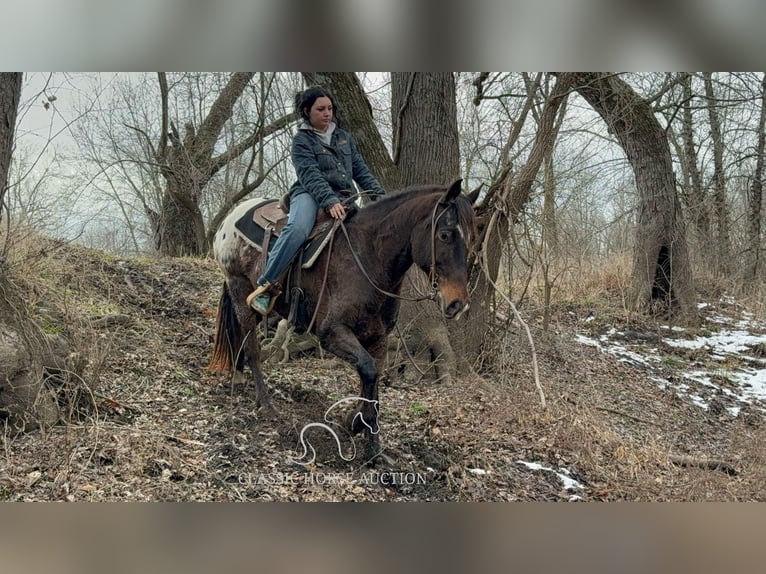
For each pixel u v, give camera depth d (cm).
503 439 554
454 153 748
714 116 1359
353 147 513
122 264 816
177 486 404
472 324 729
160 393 543
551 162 762
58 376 483
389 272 454
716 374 913
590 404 700
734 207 1579
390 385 672
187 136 1565
